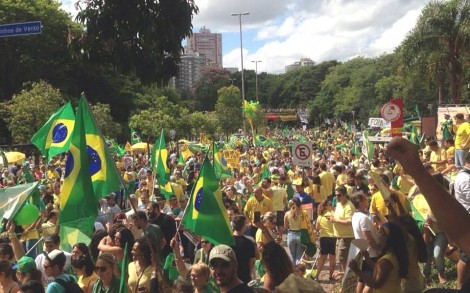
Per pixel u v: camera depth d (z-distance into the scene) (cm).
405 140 196
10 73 5200
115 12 572
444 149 1477
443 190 191
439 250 840
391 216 666
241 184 1576
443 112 2986
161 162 1330
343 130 7756
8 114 3972
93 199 664
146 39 580
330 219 955
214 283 517
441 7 3669
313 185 1332
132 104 6012
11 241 743
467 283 180
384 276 548
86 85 5731
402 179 1117
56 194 1251
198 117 5322
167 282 634
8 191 772
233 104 5869
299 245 1009
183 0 586
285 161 2400
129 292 598
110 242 730
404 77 3966
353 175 1152
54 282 556
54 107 3684
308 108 12262
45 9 5297
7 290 586
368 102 9650
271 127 12056
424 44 3719
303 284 423
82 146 663
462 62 3675
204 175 702
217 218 696
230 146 3825
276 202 1179
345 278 637
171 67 611
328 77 12112
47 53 5328
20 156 1961
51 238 704
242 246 691
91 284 637
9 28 785
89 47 586
